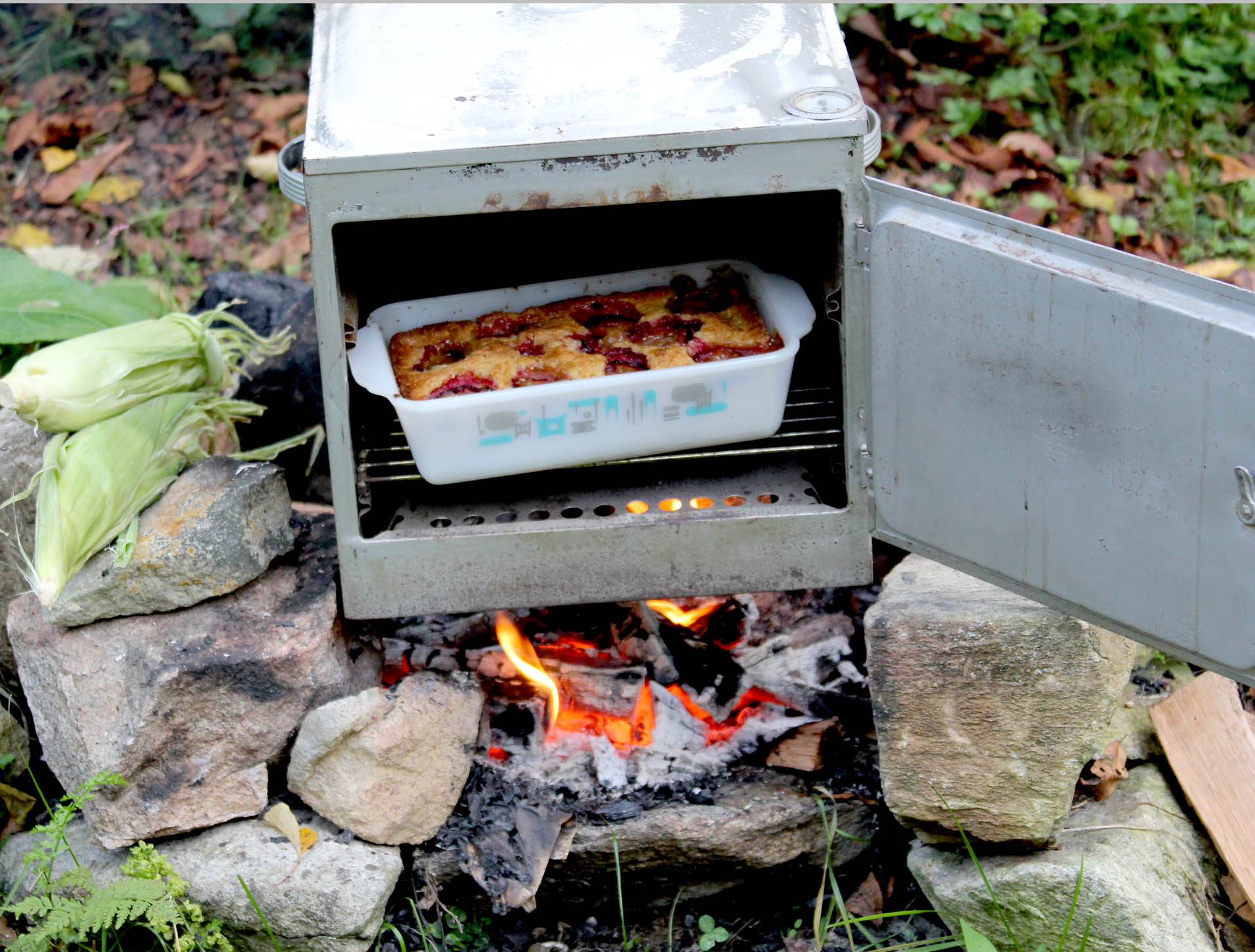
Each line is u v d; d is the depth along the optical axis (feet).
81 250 10.74
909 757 5.82
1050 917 5.62
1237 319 4.70
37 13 12.57
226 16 12.03
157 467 6.44
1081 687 5.71
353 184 5.32
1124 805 6.12
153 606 6.13
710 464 6.69
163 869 5.67
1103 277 4.96
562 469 6.70
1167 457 5.03
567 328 6.48
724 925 6.45
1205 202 10.73
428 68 5.96
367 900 5.77
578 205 5.42
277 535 6.40
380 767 5.95
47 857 5.79
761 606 7.21
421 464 5.97
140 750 5.82
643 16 6.34
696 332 6.40
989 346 5.30
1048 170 10.90
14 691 7.11
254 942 5.92
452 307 6.68
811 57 5.89
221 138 11.71
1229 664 5.19
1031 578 5.65
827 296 5.90
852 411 5.78
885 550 7.56
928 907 6.30
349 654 6.32
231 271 10.56
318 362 7.94
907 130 11.23
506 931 6.40
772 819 6.19
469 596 6.03
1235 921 5.93
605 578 6.04
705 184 5.40
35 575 5.95
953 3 11.50
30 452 6.68
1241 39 11.60
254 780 6.04
